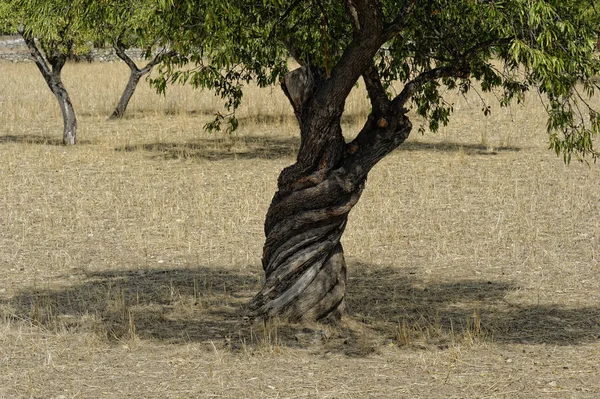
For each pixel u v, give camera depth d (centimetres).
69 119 8256
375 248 4659
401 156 7556
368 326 3375
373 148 3209
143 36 3155
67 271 4238
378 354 3067
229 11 2706
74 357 3027
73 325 3400
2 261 4400
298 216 3253
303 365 2952
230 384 2767
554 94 3161
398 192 6075
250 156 7588
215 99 11562
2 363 2958
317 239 3278
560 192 6012
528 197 5856
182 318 3509
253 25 3303
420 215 5381
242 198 5869
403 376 2842
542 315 3541
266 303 3328
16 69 16438
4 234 4931
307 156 3209
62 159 7388
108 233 4978
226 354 3053
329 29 3369
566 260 4397
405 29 3312
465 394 2677
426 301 3750
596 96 10625
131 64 10219
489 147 8006
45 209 5534
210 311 3609
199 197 5891
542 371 2881
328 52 3369
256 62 3744
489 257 4469
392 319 3491
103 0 3052
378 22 3052
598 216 5322
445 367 2927
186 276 4162
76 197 5916
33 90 13125
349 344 3172
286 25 3381
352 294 3856
